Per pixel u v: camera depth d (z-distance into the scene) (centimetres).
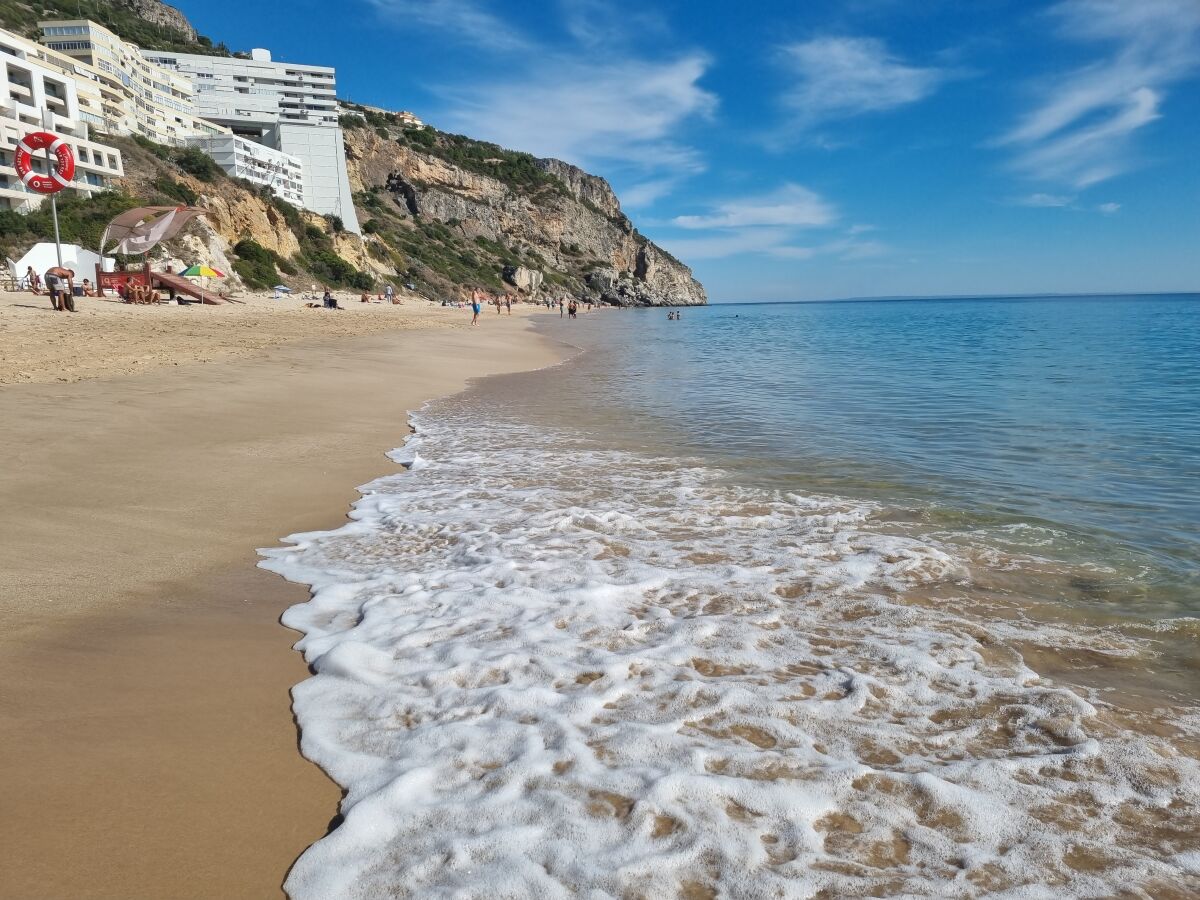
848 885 194
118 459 636
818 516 545
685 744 255
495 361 1898
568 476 672
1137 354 2073
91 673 297
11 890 184
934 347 2514
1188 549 470
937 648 334
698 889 191
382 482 645
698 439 853
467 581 412
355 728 265
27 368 1061
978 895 191
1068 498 594
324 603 382
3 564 398
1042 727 271
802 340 3103
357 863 198
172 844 205
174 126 7994
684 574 425
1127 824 220
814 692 294
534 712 276
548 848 203
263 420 866
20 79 5069
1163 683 307
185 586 398
